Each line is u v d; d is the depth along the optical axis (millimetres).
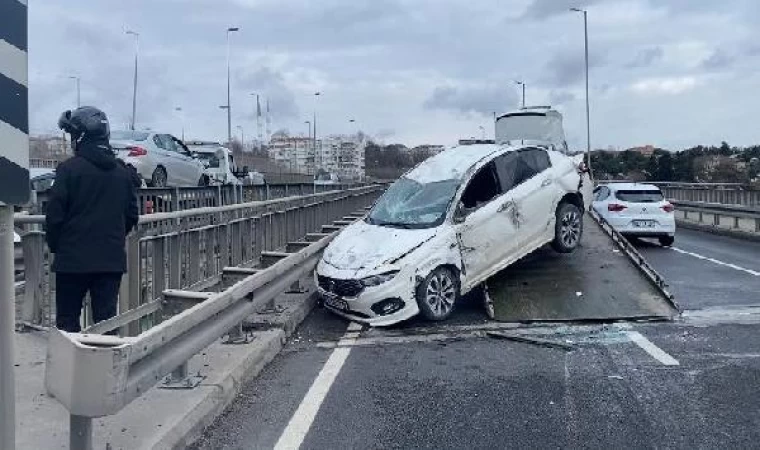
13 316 3479
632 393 5973
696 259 15484
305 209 14211
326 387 6293
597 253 11484
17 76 3412
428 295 8805
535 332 8422
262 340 7250
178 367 5312
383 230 9414
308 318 9336
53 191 5379
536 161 10953
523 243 10281
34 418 4742
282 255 9531
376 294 8461
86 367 3662
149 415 4879
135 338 4051
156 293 7016
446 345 7895
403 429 5191
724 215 22906
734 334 8086
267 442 4941
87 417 3799
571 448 4773
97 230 5480
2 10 3346
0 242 3430
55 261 5496
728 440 4859
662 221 18000
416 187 10125
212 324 5734
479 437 5008
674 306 9188
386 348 7801
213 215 8805
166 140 18641
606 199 18625
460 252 9250
